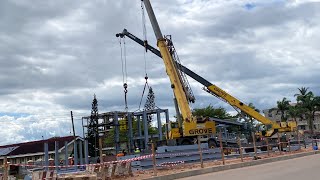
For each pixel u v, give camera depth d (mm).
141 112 42812
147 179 16906
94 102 53125
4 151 69000
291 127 39500
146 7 36188
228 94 39062
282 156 28406
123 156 27094
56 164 30938
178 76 34781
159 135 42750
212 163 25281
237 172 18969
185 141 33625
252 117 39625
